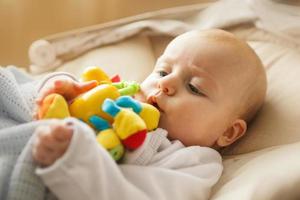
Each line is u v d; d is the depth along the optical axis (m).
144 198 0.64
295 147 0.79
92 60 1.22
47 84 0.76
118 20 1.36
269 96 0.96
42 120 0.65
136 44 1.27
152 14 1.31
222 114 0.85
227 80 0.85
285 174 0.71
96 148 0.57
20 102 0.77
